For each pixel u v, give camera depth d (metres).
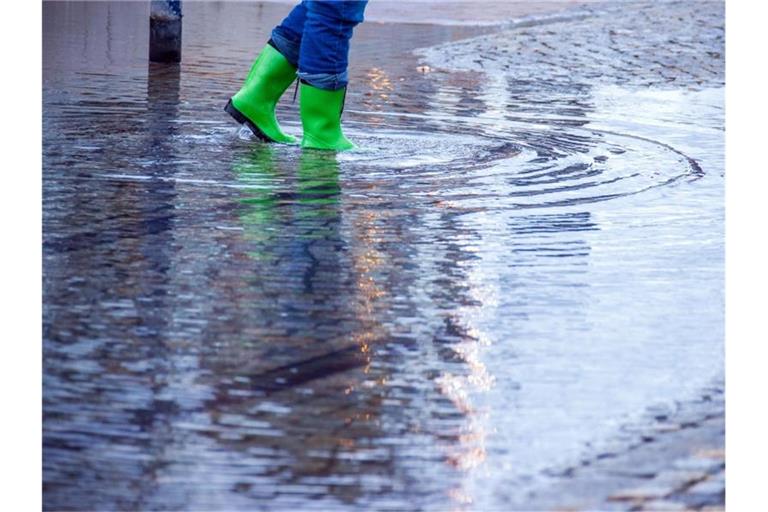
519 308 6.71
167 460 4.79
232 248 7.65
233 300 6.68
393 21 23.84
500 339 6.23
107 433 5.02
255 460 4.81
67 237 7.74
